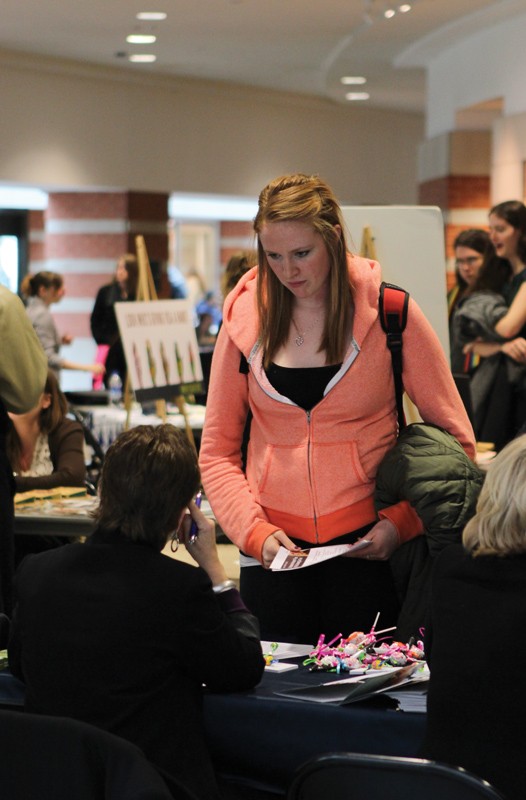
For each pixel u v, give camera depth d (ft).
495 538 7.09
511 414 18.69
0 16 34.88
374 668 8.44
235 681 7.75
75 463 16.21
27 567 7.91
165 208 46.11
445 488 8.96
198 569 7.70
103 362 34.14
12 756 6.45
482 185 38.52
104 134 43.62
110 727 7.32
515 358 18.04
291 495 9.30
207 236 57.21
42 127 41.70
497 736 6.81
